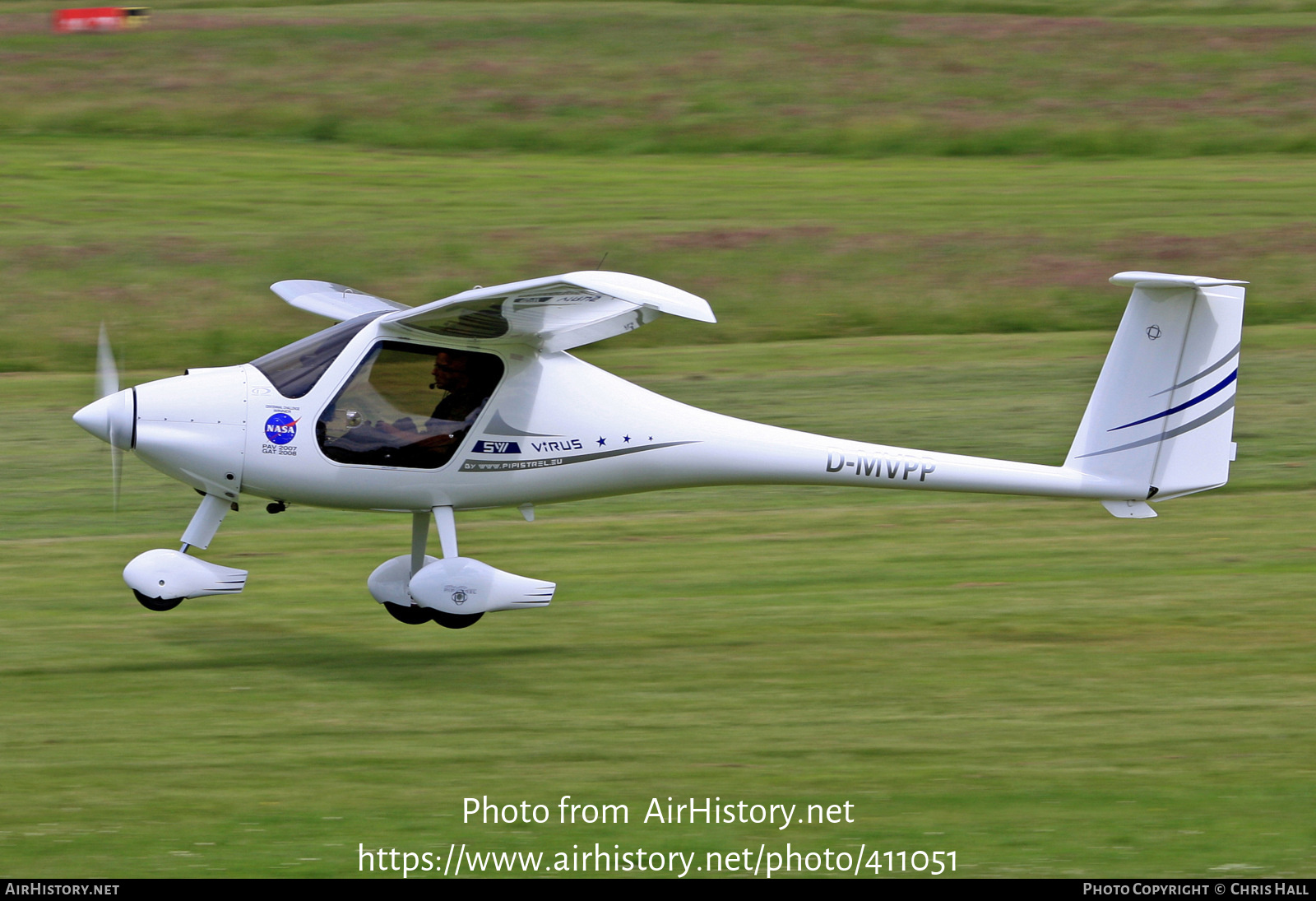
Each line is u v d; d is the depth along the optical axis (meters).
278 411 25.08
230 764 22.70
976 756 23.50
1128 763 23.27
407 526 38.97
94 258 68.50
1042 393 52.84
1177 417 28.00
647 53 115.50
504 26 121.75
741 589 33.50
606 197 84.50
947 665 28.16
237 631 29.69
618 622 30.88
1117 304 66.38
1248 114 103.19
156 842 19.94
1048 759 23.41
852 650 29.08
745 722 24.92
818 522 39.56
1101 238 75.44
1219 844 20.30
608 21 123.44
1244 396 52.25
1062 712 25.58
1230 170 92.50
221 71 108.69
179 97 102.75
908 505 41.44
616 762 23.08
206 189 83.81
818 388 53.53
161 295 64.00
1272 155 96.69
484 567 25.59
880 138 99.25
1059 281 69.06
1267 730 24.73
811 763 23.14
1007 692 26.61
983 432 47.28
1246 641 29.62
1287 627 30.52
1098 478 28.28
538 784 22.12
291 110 101.19
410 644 29.05
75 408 50.69
